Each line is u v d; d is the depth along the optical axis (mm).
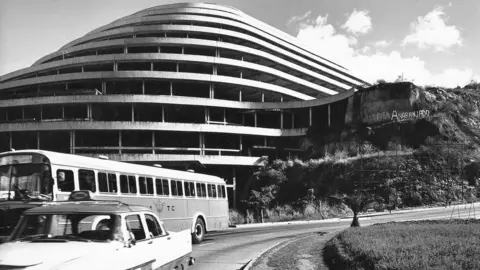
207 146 60781
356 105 57562
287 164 53750
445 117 53344
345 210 42688
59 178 11234
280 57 75938
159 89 62031
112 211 6258
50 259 4926
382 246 10445
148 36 66250
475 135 53250
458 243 10273
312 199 45375
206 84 61688
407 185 44938
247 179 55562
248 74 67625
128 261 5891
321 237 18312
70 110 58781
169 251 7512
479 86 66750
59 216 6129
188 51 64500
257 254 14484
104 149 52750
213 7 70812
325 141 56812
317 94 80500
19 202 10445
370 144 52406
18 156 11289
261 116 67938
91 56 59250
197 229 18406
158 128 52688
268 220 41094
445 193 44219
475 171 46281
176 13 67938
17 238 5926
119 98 53156
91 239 5895
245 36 68500
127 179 14219
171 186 16766
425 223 19344
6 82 62406
